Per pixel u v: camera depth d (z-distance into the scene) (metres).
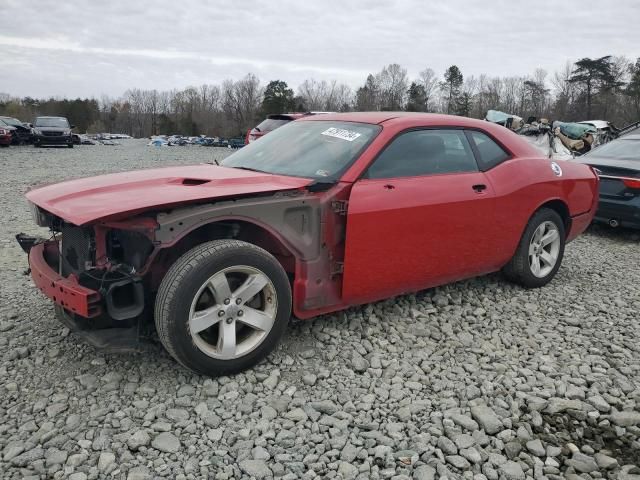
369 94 79.81
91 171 16.02
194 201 3.12
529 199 4.91
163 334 3.14
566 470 2.71
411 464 2.68
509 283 5.37
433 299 4.82
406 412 3.09
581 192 5.53
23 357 3.60
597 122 22.23
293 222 3.59
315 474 2.59
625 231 8.60
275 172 4.06
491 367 3.68
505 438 2.92
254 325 3.42
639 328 4.44
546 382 3.50
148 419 2.94
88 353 3.65
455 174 4.41
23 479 2.47
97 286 3.12
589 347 4.07
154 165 18.94
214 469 2.60
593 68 70.81
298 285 3.68
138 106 104.31
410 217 3.99
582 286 5.49
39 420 2.93
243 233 3.76
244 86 81.94
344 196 3.78
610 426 3.09
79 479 2.49
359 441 2.83
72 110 91.88
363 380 3.45
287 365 3.59
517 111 76.81
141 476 2.52
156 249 3.09
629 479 2.65
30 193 3.80
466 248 4.48
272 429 2.91
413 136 4.25
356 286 3.86
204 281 3.16
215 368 3.29
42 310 4.38
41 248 3.83
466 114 74.19
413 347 3.94
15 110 93.62
